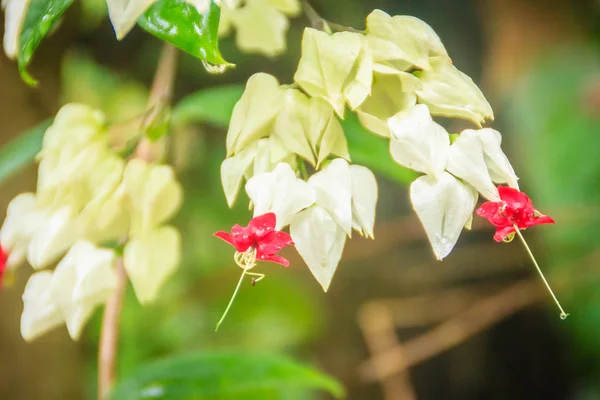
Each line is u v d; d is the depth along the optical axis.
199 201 1.13
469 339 1.18
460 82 0.58
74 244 0.63
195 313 1.23
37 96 0.79
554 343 1.16
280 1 0.71
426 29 0.58
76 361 0.81
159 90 0.70
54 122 0.64
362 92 0.57
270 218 0.57
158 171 0.64
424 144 0.57
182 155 0.86
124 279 0.67
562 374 1.16
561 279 1.12
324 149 0.58
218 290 1.24
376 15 0.58
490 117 0.58
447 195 0.58
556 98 1.12
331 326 1.24
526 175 1.13
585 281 1.11
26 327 0.63
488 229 1.17
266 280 1.25
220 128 1.11
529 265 1.15
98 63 1.02
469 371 1.18
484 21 1.09
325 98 0.58
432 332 1.16
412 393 1.11
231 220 1.15
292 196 0.58
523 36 1.12
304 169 0.59
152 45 1.02
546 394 1.17
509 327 1.17
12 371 0.76
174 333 1.20
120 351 1.16
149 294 0.64
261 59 0.98
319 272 0.58
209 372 0.65
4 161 0.67
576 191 1.10
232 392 0.66
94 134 0.64
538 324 1.16
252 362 0.66
